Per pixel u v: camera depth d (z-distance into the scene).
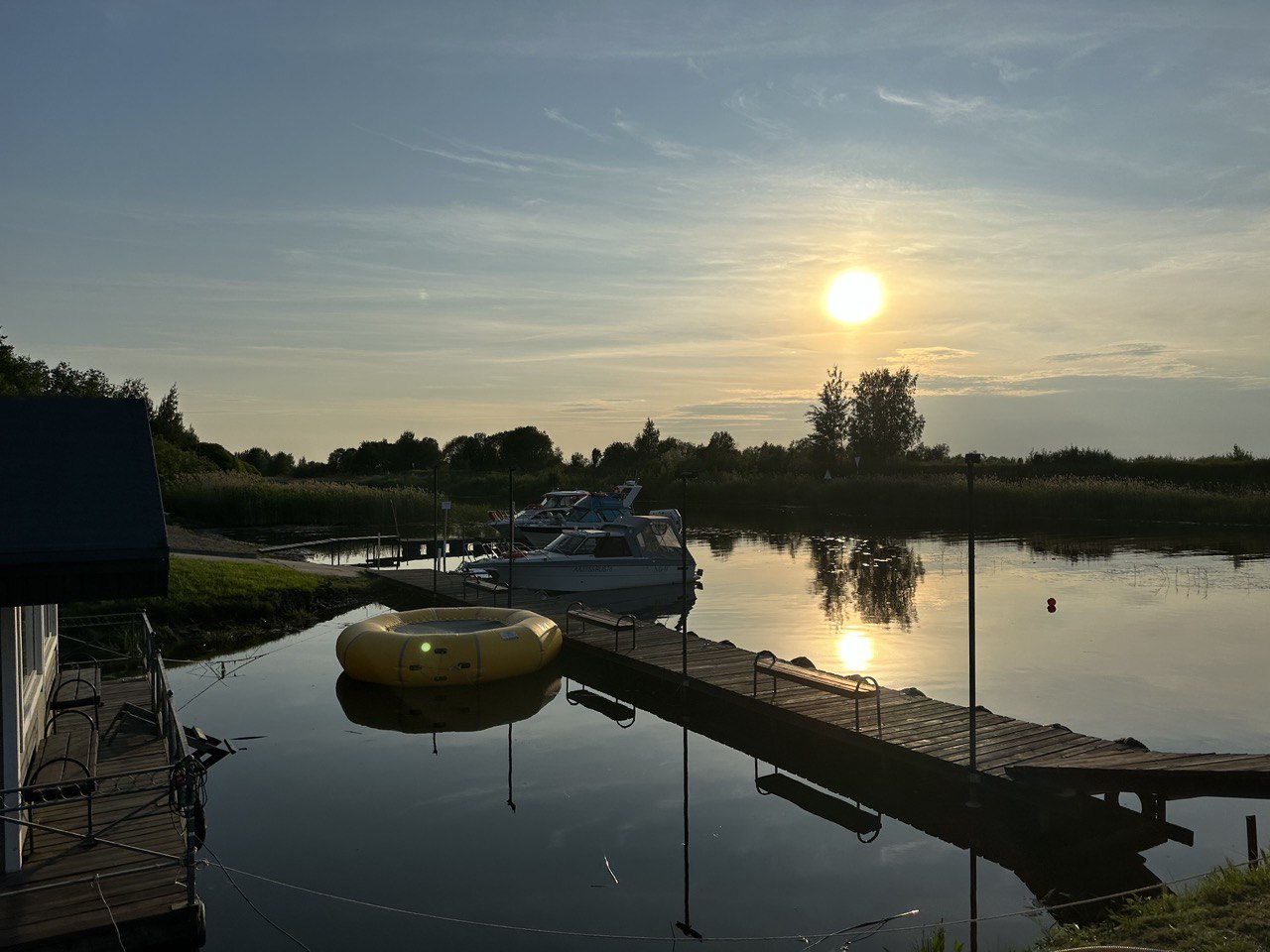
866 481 50.75
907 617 19.23
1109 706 12.47
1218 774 7.30
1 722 6.59
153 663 11.43
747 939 6.74
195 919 6.24
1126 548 31.11
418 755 10.99
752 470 61.66
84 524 6.10
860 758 10.34
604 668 14.96
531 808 9.30
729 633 17.84
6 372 33.03
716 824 8.92
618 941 6.72
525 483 61.72
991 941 6.63
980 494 45.19
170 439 55.09
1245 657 15.32
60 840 7.21
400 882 7.68
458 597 20.55
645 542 23.95
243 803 9.40
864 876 7.83
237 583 20.19
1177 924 5.50
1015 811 8.80
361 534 37.91
